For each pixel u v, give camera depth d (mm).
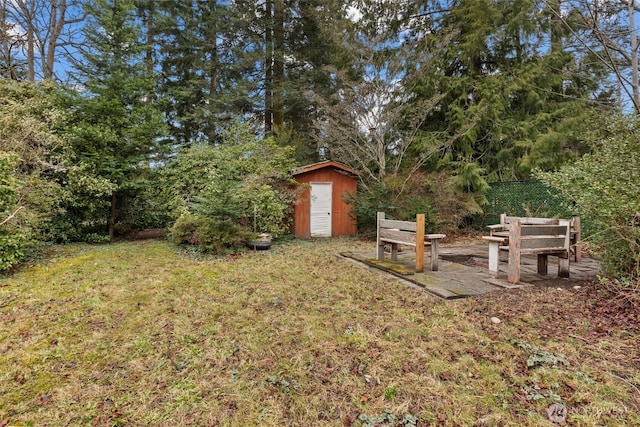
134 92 8023
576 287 4078
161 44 12688
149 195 8570
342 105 10172
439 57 11047
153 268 5480
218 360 2570
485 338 2822
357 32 11289
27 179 5777
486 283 4379
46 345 2812
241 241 7234
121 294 4105
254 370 2436
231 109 12750
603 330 2906
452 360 2496
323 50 13164
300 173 9734
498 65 11367
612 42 5906
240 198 7312
